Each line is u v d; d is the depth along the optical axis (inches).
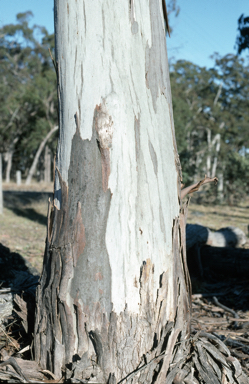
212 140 1817.2
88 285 89.6
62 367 91.0
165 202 99.0
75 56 91.2
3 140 1577.3
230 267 245.8
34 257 266.7
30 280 159.9
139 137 93.7
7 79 1705.2
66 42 92.4
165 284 96.0
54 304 91.8
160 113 99.4
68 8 91.4
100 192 90.6
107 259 90.3
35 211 547.8
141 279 92.2
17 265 202.2
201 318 171.9
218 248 256.8
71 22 91.1
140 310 92.4
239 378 97.7
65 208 93.1
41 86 1312.7
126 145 91.6
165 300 96.2
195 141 1817.2
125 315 90.7
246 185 819.4
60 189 95.8
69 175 93.2
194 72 1813.5
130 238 92.1
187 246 245.9
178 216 104.6
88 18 89.7
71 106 92.4
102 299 89.7
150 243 94.6
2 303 123.0
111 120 89.6
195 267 252.4
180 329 97.3
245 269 240.1
